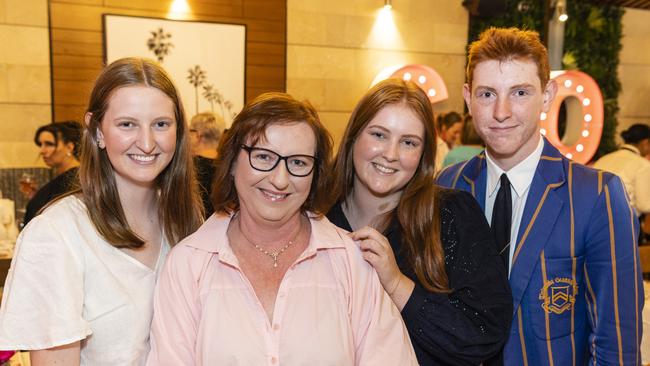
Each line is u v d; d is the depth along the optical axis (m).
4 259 2.82
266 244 1.38
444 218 1.54
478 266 1.46
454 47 5.73
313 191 1.42
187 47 4.88
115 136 1.31
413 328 1.42
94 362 1.32
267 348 1.25
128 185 1.44
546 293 1.54
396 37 5.54
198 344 1.26
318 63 5.32
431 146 1.52
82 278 1.29
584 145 4.66
